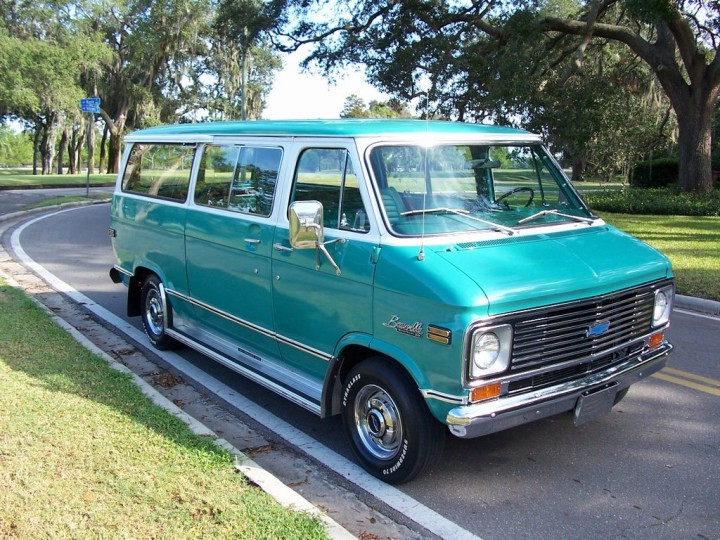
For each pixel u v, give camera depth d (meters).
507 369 3.75
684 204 20.52
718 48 22.00
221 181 5.67
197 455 4.21
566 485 4.32
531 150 5.17
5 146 98.94
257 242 5.07
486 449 4.83
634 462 4.65
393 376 4.09
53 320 7.35
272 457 4.70
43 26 38.06
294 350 4.91
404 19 22.69
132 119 50.28
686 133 23.66
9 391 5.09
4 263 11.62
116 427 4.56
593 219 5.07
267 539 3.34
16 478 3.80
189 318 6.43
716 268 11.20
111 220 7.75
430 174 4.50
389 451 4.28
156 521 3.45
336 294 4.39
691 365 6.75
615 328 4.32
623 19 26.67
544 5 25.92
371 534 3.74
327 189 4.55
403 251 4.03
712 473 4.50
